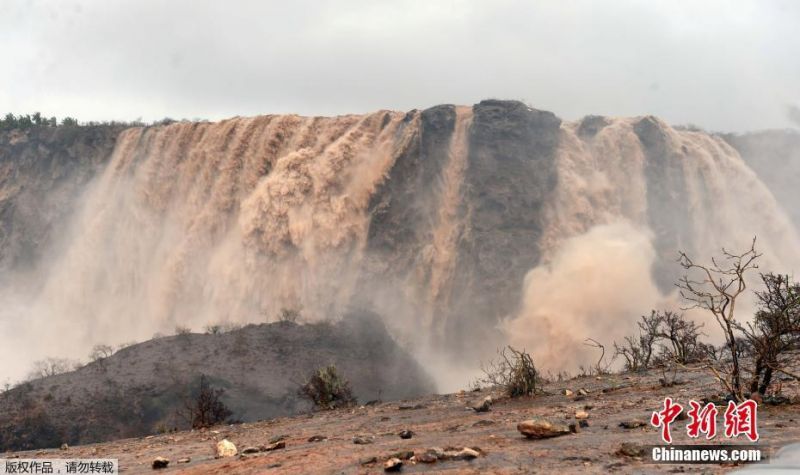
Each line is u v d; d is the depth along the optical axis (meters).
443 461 6.75
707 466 5.84
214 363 36.16
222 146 73.38
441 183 68.06
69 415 31.05
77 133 86.38
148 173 76.56
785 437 6.77
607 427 8.20
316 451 8.30
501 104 68.62
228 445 9.44
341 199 67.56
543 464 6.31
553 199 65.19
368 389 36.97
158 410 31.39
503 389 14.61
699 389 10.92
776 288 10.43
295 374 35.66
